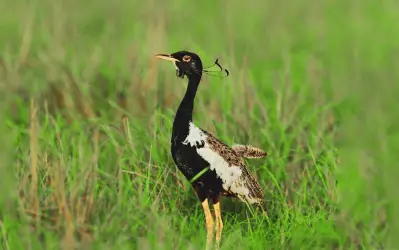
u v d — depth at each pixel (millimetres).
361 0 21672
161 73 16031
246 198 11031
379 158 12352
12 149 12156
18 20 18844
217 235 10648
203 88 14703
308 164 12422
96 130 13047
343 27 19828
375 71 16438
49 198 10492
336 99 14992
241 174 10969
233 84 14430
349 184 11273
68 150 12328
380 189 11633
